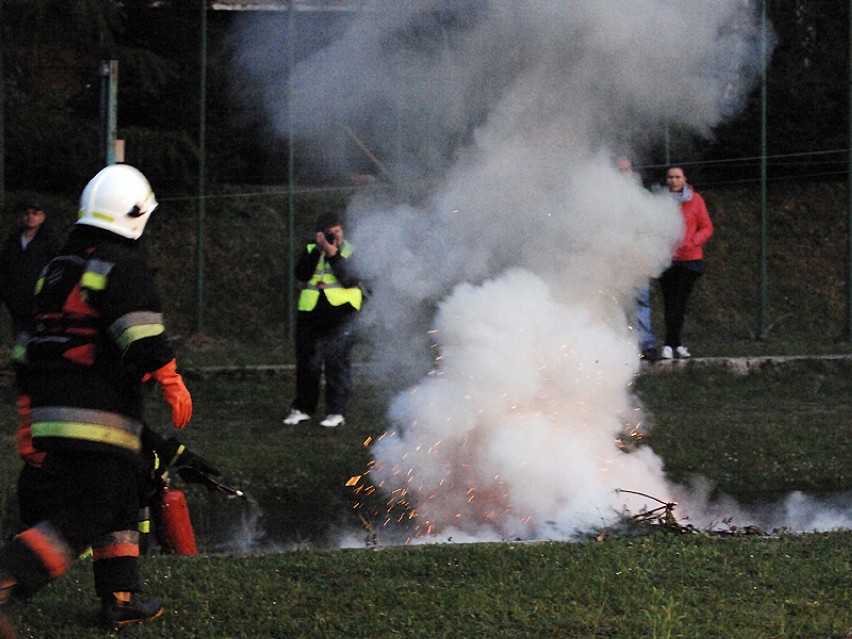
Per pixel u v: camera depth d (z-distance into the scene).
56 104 38.78
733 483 21.09
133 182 11.62
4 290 26.75
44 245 26.75
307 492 20.48
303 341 25.70
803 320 38.97
